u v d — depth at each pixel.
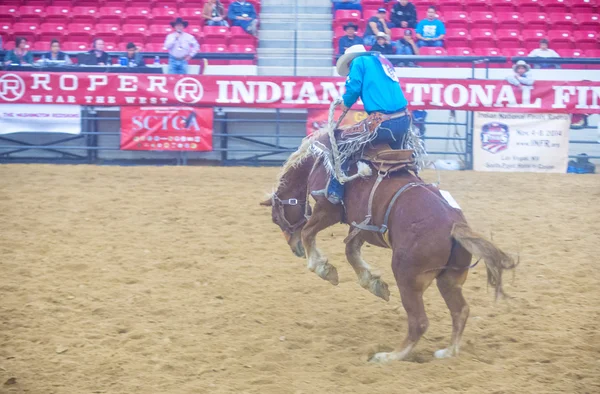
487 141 17.05
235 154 18.19
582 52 21.59
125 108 16.95
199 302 8.12
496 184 15.33
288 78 16.86
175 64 18.41
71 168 16.61
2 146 17.52
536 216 12.40
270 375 6.19
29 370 6.17
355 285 8.85
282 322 7.58
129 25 22.61
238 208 12.70
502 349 6.82
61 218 11.69
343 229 11.74
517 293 8.48
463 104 16.84
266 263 9.65
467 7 23.59
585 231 11.41
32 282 8.58
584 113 16.83
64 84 16.83
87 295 8.20
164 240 10.58
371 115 6.99
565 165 17.05
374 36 19.44
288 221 8.00
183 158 17.61
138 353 6.61
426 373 6.17
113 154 18.05
